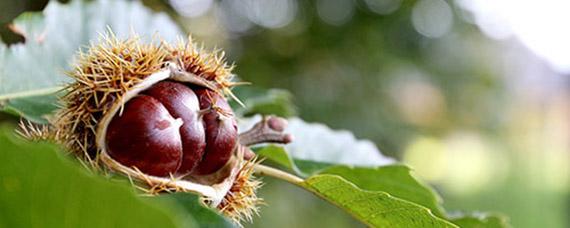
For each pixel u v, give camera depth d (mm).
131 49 474
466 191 2832
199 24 1317
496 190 2941
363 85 1396
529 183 3166
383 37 1414
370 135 1391
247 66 1335
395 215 476
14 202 394
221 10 1345
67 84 479
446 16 1537
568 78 4199
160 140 460
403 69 1471
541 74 3889
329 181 479
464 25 1604
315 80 1367
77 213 389
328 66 1380
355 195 478
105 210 385
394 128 1438
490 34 1805
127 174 457
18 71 537
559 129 3977
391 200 470
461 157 2742
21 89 535
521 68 2924
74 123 466
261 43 1363
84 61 478
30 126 487
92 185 384
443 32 1548
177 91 472
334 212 1331
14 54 538
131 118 460
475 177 2881
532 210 3059
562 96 4117
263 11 1377
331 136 605
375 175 562
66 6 568
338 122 1353
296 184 490
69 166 387
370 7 1381
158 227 380
